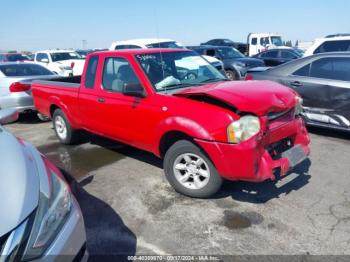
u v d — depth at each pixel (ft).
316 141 18.29
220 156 10.69
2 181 6.93
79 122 17.30
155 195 12.67
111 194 12.92
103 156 17.21
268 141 10.97
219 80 15.10
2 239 5.86
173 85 13.65
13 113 11.94
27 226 6.26
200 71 15.29
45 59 51.75
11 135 9.64
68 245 6.99
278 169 11.92
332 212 10.99
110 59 14.88
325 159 15.58
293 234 9.88
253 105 10.47
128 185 13.64
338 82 17.75
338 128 18.06
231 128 10.40
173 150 12.16
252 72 23.44
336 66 18.12
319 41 30.01
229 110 10.81
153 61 14.06
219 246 9.50
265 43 69.56
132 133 13.92
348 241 9.48
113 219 11.12
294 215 10.89
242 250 9.29
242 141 10.32
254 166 10.44
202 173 11.78
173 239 9.93
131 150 17.98
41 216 6.68
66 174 15.07
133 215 11.32
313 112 18.84
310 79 18.84
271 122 11.38
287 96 12.01
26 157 8.26
